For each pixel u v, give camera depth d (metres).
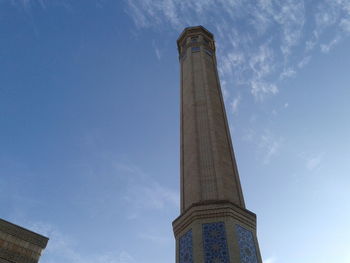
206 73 26.61
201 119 22.94
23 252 14.59
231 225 17.08
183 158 21.89
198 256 16.19
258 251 17.28
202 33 31.17
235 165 21.33
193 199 19.05
